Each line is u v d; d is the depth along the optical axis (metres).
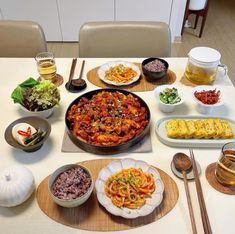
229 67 2.80
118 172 0.81
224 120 1.01
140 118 0.98
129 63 1.31
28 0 2.82
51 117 1.04
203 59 1.13
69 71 1.30
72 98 1.14
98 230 0.70
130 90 1.18
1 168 0.85
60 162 0.87
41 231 0.70
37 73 1.28
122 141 0.90
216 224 0.71
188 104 1.11
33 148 0.87
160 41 1.52
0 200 0.70
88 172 0.76
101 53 1.57
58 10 2.90
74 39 3.17
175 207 0.74
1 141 0.94
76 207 0.74
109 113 1.01
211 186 0.80
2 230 0.70
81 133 0.92
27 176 0.74
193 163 0.83
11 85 1.20
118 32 1.52
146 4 2.83
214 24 3.61
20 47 1.54
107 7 2.86
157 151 0.91
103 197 0.74
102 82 1.23
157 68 1.20
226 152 0.80
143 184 0.76
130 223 0.71
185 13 3.13
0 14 2.94
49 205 0.75
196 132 0.92
